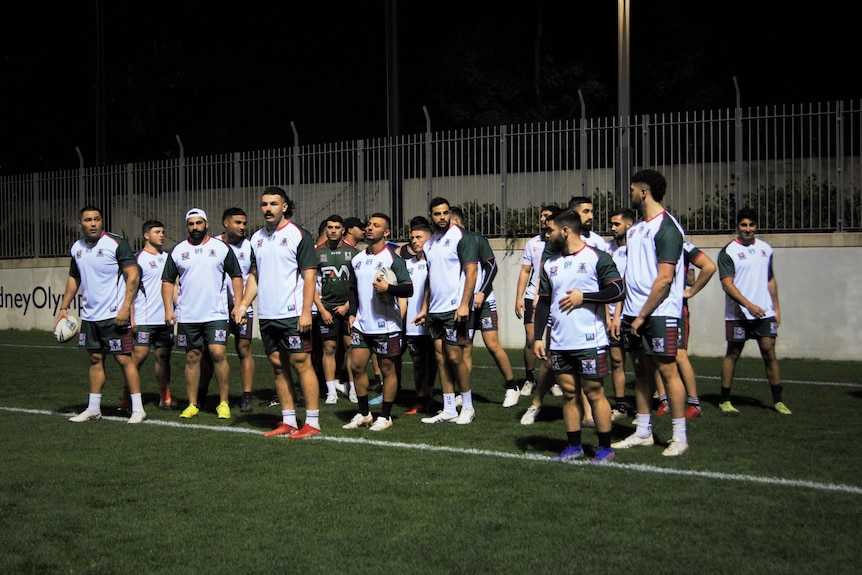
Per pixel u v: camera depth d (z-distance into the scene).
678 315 7.37
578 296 6.86
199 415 9.62
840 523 5.44
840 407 9.59
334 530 5.44
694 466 6.87
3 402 10.41
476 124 28.84
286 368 8.45
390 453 7.48
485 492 6.21
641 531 5.35
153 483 6.53
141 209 20.58
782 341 14.50
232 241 10.48
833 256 14.16
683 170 15.45
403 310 9.77
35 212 21.78
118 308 9.03
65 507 5.95
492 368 13.60
